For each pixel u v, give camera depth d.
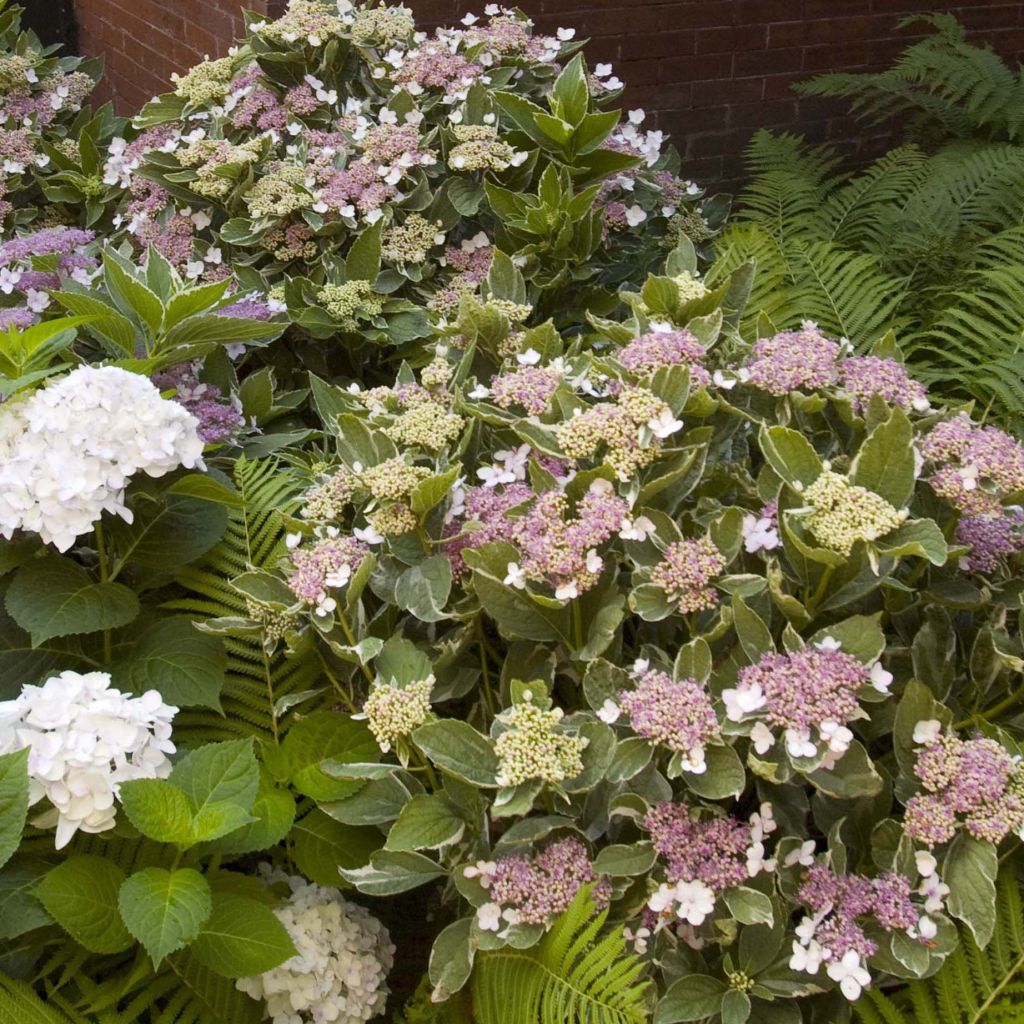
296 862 2.19
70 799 2.03
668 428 2.06
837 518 1.99
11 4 6.63
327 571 2.17
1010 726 2.11
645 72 5.39
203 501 2.35
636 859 2.02
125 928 2.04
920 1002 2.01
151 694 2.10
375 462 2.25
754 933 2.00
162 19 5.56
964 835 1.98
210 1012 2.12
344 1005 2.12
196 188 2.99
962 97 4.86
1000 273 2.94
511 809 1.98
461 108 3.02
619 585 2.19
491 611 2.11
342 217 2.95
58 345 2.40
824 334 3.03
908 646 2.13
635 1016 1.95
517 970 2.04
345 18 3.19
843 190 3.92
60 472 2.15
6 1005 2.02
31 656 2.28
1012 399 2.69
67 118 4.01
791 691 1.95
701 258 3.43
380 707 2.09
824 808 2.06
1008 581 2.15
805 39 5.61
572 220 2.84
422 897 2.37
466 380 2.34
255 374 2.71
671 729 1.97
